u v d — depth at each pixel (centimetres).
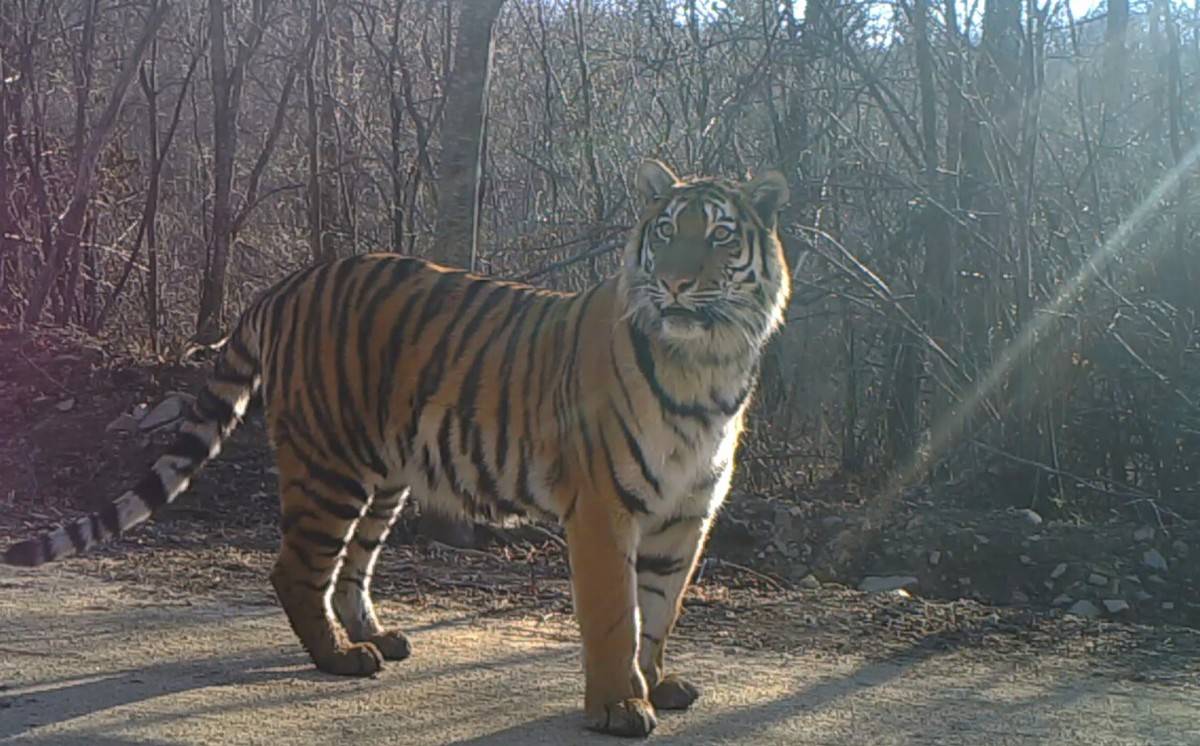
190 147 2009
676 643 688
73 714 532
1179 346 1122
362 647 607
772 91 1306
